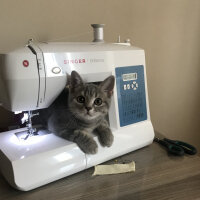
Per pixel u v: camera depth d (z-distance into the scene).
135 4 1.20
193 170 0.77
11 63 0.61
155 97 1.41
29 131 0.80
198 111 1.62
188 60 1.47
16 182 0.62
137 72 0.90
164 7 1.29
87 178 0.72
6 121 1.01
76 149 0.73
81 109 0.78
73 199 0.63
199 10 1.41
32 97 0.67
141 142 0.89
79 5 1.06
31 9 0.96
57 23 1.03
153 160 0.83
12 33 0.94
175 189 0.68
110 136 0.79
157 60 1.35
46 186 0.68
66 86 0.76
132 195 0.65
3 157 0.67
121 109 0.86
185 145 0.92
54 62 0.68
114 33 1.18
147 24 1.26
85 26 1.09
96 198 0.63
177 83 1.47
